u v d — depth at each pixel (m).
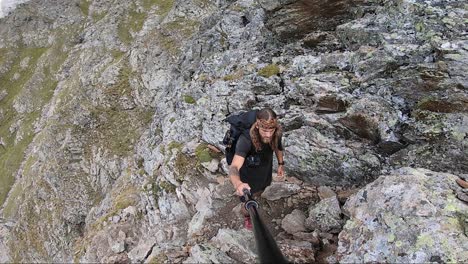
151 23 81.19
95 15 99.25
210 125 13.30
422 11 10.03
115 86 62.16
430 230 6.02
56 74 88.88
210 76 18.16
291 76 12.09
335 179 9.16
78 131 58.22
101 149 54.09
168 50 60.81
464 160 7.63
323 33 12.69
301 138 9.77
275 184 9.44
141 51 63.34
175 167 13.68
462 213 6.20
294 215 8.23
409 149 8.40
